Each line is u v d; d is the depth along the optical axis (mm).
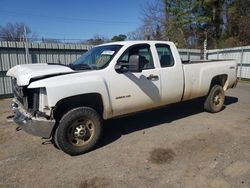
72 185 3236
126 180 3311
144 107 4879
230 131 5098
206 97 6340
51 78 3768
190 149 4219
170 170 3537
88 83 3988
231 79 6750
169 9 27344
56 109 3826
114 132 5148
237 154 4000
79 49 12008
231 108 7129
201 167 3598
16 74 4184
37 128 3799
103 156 4035
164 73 5020
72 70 4148
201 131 5113
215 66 6199
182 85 5391
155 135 4922
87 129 4172
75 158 3996
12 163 3867
